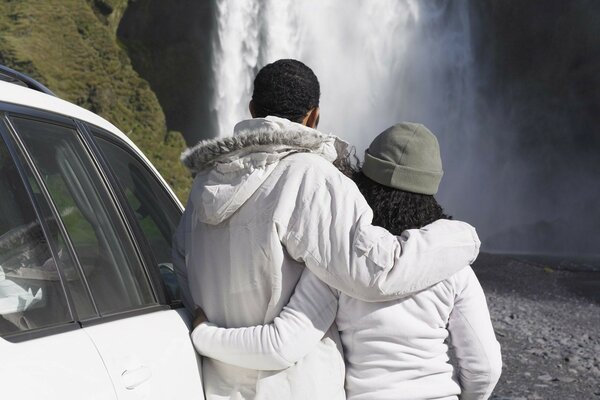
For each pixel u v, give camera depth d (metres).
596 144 39.38
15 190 1.80
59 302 1.79
